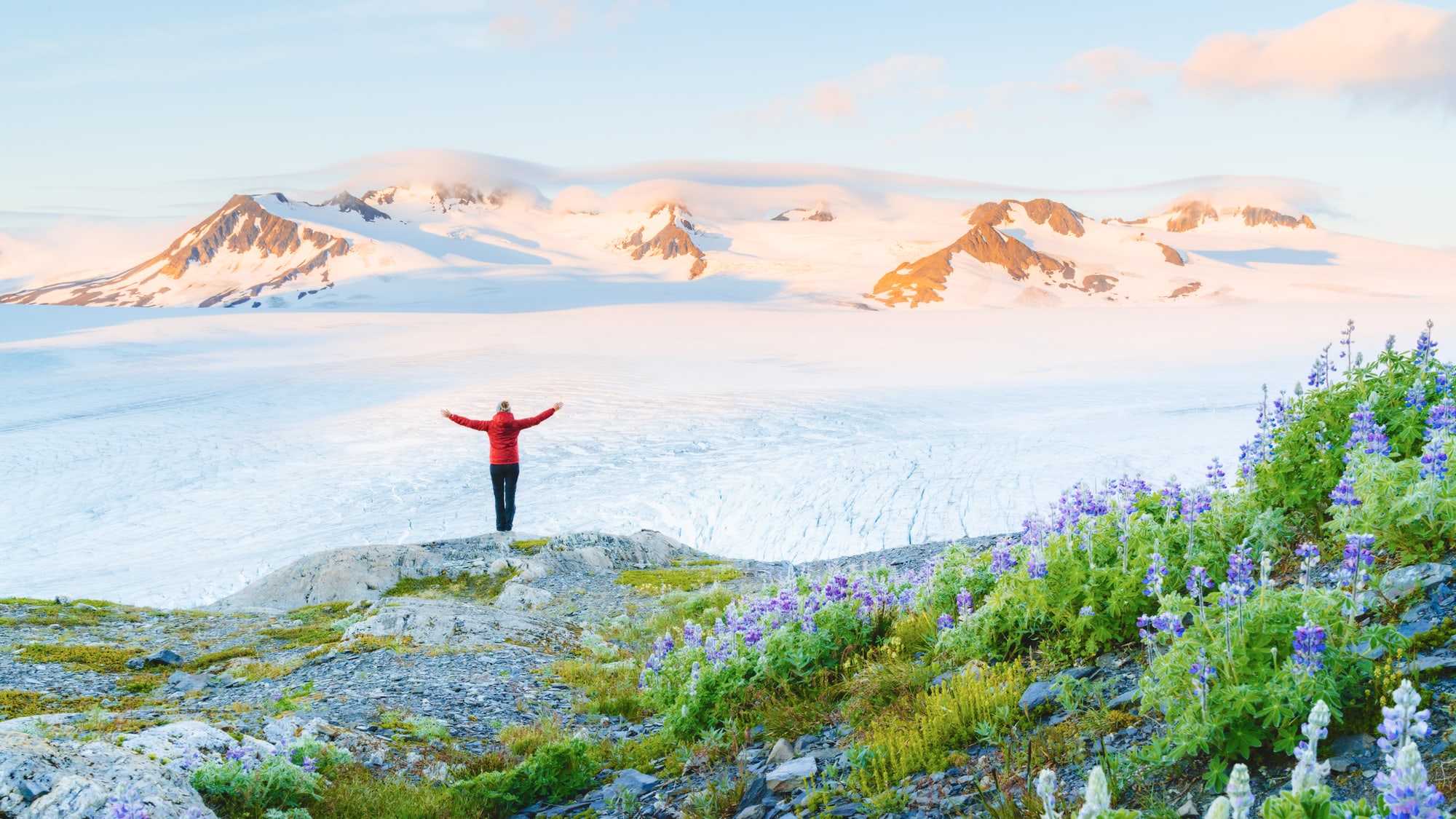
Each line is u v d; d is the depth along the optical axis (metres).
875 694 7.41
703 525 83.00
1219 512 7.32
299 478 103.75
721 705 8.00
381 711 9.10
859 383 164.12
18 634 13.18
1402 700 2.76
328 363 194.62
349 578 19.22
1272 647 4.56
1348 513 6.02
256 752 6.80
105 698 9.70
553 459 107.62
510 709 9.72
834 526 79.94
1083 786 4.59
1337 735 4.15
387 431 125.69
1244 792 2.59
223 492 99.19
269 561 74.38
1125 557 6.81
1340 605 4.67
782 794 5.91
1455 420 6.16
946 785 5.19
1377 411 7.51
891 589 11.31
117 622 14.78
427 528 83.00
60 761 5.53
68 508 94.56
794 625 8.89
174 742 6.71
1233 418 112.69
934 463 97.56
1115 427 111.62
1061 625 7.18
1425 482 5.57
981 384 158.62
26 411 142.88
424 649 12.12
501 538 23.97
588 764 7.50
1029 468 92.81
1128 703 5.45
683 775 7.10
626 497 91.31
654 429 123.06
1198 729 4.30
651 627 15.29
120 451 117.38
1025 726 5.66
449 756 7.86
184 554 78.62
